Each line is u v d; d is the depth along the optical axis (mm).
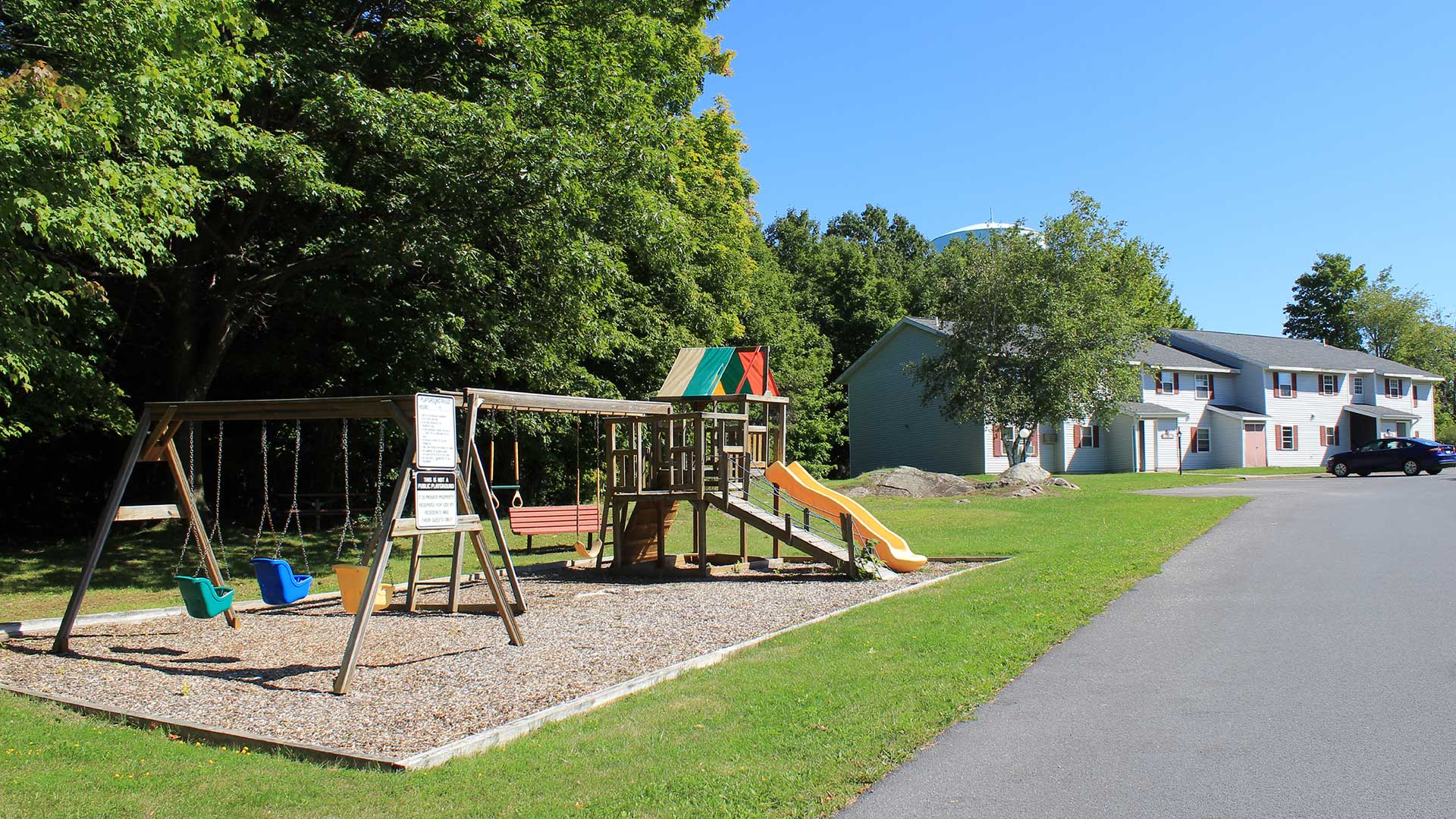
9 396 11148
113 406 13289
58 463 19297
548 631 9336
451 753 5375
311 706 6629
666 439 14391
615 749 5379
